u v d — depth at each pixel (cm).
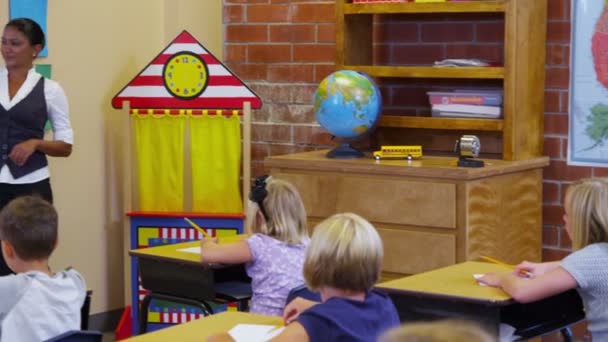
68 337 247
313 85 534
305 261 244
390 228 436
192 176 511
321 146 532
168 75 508
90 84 516
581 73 461
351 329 230
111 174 532
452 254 418
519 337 333
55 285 284
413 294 314
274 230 355
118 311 541
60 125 451
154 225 511
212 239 374
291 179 461
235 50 557
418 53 500
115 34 529
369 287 242
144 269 385
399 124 476
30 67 442
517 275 328
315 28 530
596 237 313
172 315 505
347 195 446
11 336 276
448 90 489
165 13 555
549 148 473
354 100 454
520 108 450
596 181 317
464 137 430
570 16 462
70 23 503
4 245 293
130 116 513
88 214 520
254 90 553
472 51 485
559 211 472
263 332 269
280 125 545
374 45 511
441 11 454
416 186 426
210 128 508
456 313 311
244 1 552
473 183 417
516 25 440
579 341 473
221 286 402
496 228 435
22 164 431
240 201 510
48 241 293
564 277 307
